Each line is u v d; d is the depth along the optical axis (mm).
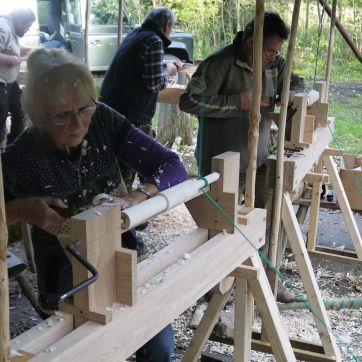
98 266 1113
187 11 7863
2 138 3963
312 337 2816
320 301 2553
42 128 1409
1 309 803
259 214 1803
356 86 9148
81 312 1125
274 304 1868
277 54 2865
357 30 9492
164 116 6094
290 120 2785
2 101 3877
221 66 2654
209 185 1579
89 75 1360
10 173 1457
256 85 1771
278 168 2354
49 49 1378
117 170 1572
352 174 3818
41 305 1562
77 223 1067
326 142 3330
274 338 1849
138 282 1294
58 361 1009
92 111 1393
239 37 2660
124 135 1544
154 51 3324
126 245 1653
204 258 1467
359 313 3059
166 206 1300
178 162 1552
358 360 2621
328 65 3455
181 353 2631
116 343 1146
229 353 2646
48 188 1466
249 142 1825
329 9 3520
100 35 8148
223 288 1840
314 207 3691
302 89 3256
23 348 1028
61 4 8211
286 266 3592
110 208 1126
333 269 3629
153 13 3447
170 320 1338
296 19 2143
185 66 4551
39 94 1322
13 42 3900
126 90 3438
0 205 773
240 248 1681
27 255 3354
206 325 2041
